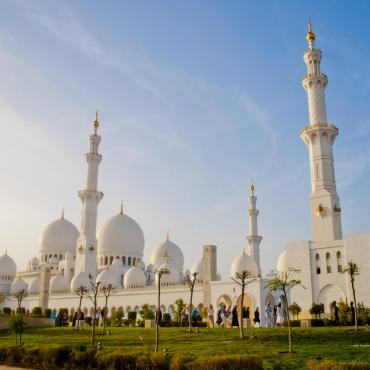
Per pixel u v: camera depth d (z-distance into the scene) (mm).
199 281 114625
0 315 70062
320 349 34188
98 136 135625
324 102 89500
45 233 166000
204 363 24594
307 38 94000
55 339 50562
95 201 133000
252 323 69312
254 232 120438
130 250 150875
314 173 85312
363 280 71500
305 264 78750
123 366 28766
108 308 121500
